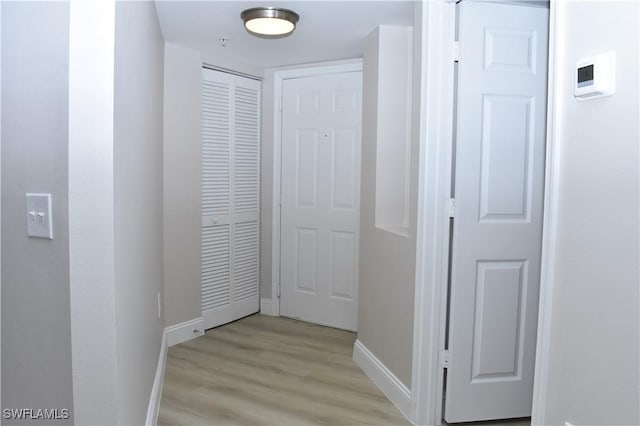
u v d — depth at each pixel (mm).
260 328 3857
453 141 2307
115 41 1280
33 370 1372
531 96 2293
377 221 2947
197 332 3623
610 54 1170
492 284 2324
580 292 1272
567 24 1325
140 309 1890
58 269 1336
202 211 3686
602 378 1196
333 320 3918
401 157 2977
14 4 1327
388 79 2947
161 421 2367
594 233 1227
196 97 3529
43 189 1330
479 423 2391
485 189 2287
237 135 3949
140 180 1920
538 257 2352
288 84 4035
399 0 2508
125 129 1491
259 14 2615
